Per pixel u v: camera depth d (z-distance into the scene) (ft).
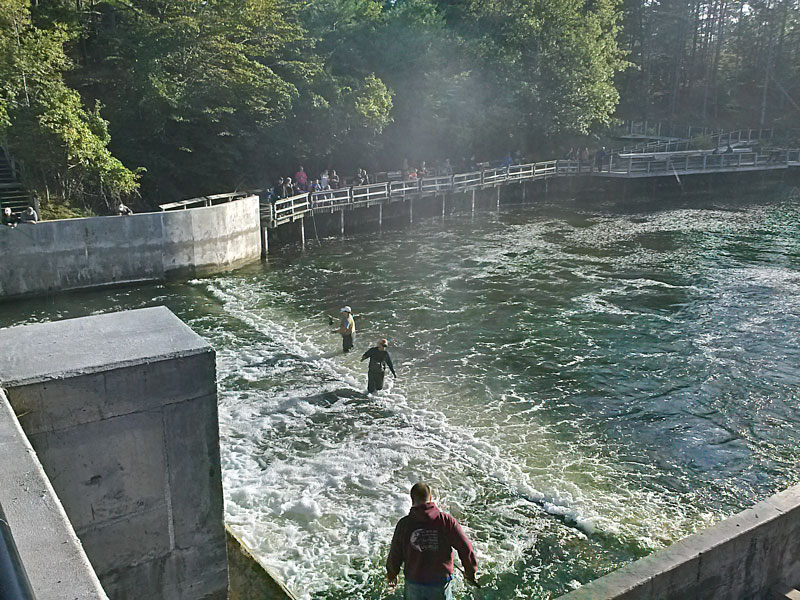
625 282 75.15
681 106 244.42
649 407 43.55
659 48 239.30
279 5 106.52
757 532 18.22
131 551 14.80
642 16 224.33
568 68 148.66
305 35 123.03
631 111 234.38
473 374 49.32
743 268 81.10
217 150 102.01
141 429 14.23
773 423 41.19
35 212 71.15
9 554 6.27
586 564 28.25
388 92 123.03
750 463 36.58
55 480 13.47
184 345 14.64
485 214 129.29
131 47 98.12
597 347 54.60
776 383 47.06
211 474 15.47
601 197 150.61
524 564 28.25
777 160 163.53
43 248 69.10
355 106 115.44
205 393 14.84
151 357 13.97
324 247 97.71
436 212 129.80
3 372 12.95
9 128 76.69
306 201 99.09
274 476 35.53
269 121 107.86
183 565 15.60
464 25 147.74
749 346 54.29
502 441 39.17
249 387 47.21
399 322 61.82
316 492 33.99
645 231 108.37
